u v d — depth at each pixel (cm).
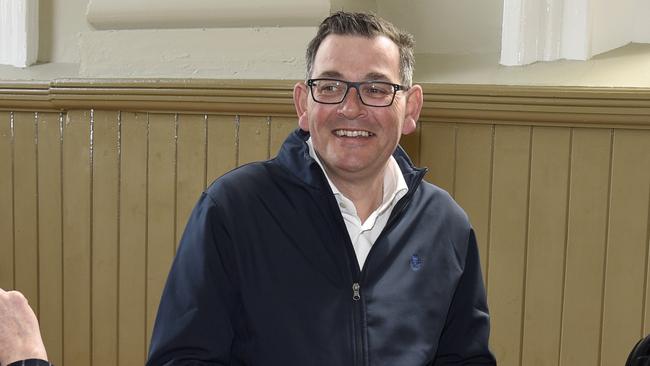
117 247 286
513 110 241
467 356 179
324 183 166
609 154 238
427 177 257
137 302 285
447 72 267
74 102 281
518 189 248
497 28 272
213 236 161
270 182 170
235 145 267
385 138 164
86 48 288
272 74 267
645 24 266
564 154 242
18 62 314
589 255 243
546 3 258
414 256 173
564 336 247
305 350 158
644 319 239
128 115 279
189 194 274
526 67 258
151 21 281
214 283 159
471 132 251
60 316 298
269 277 161
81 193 288
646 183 236
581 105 234
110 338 290
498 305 253
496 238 251
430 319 169
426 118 253
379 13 289
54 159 296
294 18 264
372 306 164
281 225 165
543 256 247
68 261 295
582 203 242
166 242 279
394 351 162
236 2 269
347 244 165
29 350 128
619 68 249
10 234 304
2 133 302
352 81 161
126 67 284
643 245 237
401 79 167
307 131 177
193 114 271
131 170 281
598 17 258
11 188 302
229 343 161
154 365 158
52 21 318
